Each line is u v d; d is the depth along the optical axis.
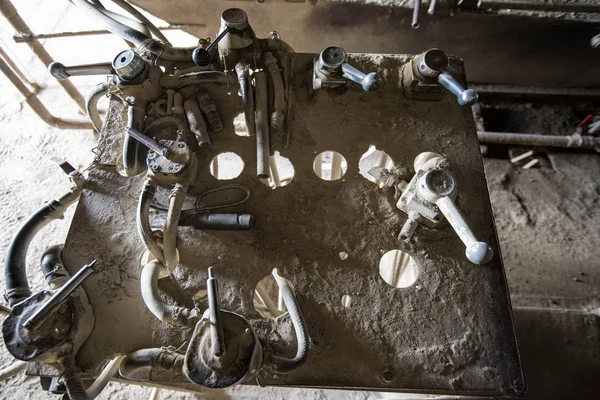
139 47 1.37
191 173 1.23
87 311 1.08
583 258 2.31
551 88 2.64
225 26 1.27
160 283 1.16
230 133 1.36
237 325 0.94
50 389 1.10
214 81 1.38
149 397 1.93
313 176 1.31
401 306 1.15
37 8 3.06
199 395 1.93
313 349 1.10
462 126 1.38
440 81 1.29
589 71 2.46
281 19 2.19
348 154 1.34
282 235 1.22
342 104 1.40
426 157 1.40
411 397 1.82
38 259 2.25
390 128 1.38
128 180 1.28
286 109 1.37
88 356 1.08
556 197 2.49
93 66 1.31
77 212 1.23
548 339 1.76
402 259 1.73
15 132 2.62
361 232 1.24
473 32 2.22
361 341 1.11
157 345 1.09
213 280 0.91
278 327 1.12
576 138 2.43
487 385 1.08
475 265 1.20
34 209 2.41
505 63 2.45
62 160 1.27
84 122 2.52
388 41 2.30
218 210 1.25
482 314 1.15
